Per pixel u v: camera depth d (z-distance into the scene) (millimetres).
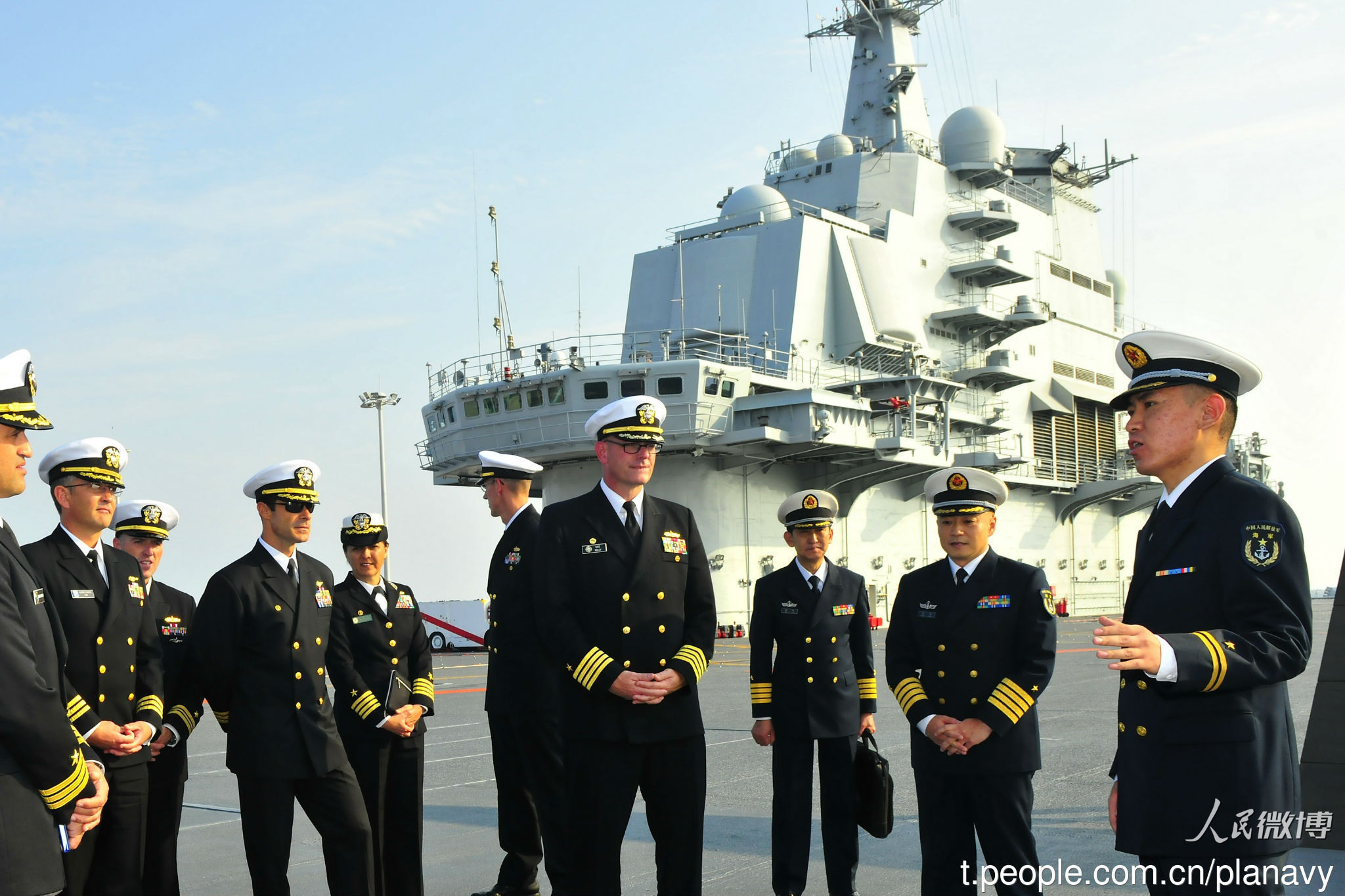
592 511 5898
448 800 10359
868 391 41781
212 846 8703
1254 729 3906
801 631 6977
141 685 6398
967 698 5871
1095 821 8508
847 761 6863
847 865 6652
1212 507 4094
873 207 44656
